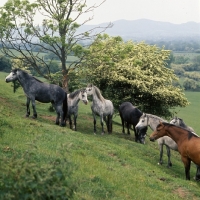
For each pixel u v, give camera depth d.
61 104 20.78
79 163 13.40
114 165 15.23
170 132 16.84
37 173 6.71
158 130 17.02
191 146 15.95
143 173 15.38
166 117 32.19
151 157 20.00
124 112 23.80
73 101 21.56
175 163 19.91
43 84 20.62
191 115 66.12
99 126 26.05
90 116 30.53
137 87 28.66
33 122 18.53
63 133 18.16
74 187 7.31
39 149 13.63
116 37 26.61
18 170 6.62
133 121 22.89
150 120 19.45
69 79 28.69
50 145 14.77
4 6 24.66
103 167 14.20
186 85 97.94
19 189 6.44
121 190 12.18
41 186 6.61
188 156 16.20
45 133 16.80
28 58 26.91
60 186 6.82
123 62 29.75
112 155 17.03
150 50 32.19
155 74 30.62
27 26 25.19
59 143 15.46
